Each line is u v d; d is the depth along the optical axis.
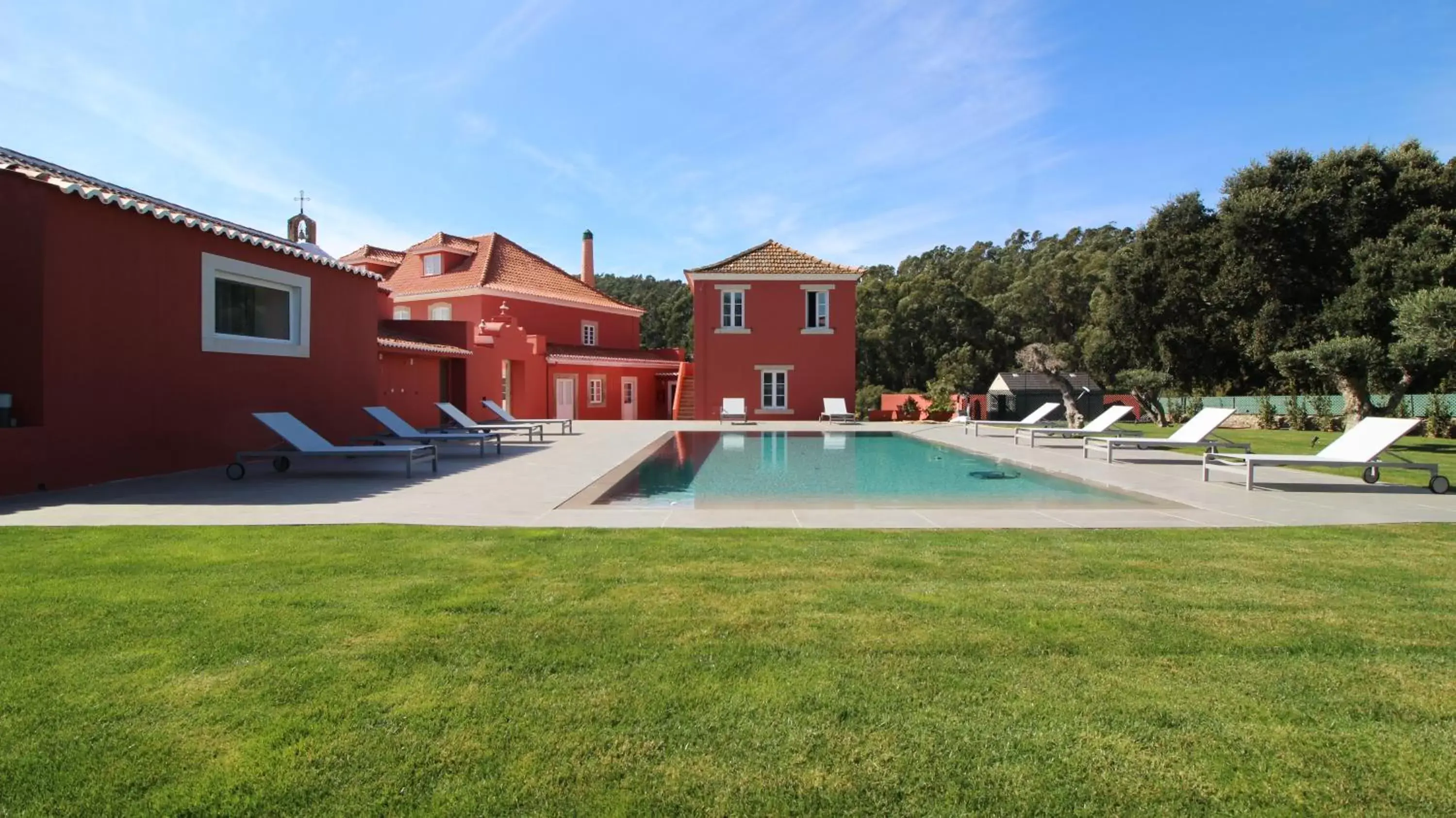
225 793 1.98
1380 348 16.67
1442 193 22.44
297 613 3.41
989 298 61.34
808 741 2.28
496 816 1.90
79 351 8.51
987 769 2.13
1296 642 3.11
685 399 28.38
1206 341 28.86
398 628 3.21
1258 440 16.64
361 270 14.67
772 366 26.31
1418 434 18.50
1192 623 3.35
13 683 2.62
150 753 2.17
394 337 19.52
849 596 3.75
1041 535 5.38
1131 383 23.62
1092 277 54.25
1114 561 4.53
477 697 2.54
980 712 2.47
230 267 11.07
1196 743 2.28
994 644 3.07
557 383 28.62
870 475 10.51
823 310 26.50
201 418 10.46
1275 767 2.14
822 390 26.33
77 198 8.48
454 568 4.29
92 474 8.66
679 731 2.33
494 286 29.94
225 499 7.31
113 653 2.91
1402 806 1.96
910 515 6.38
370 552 4.70
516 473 9.75
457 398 21.58
